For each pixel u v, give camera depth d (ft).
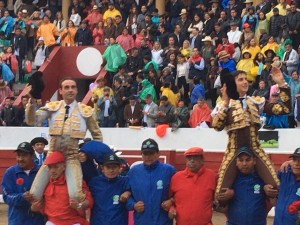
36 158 44.19
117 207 33.45
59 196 33.06
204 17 75.92
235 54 69.05
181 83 68.80
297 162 31.50
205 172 33.17
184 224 32.86
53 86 78.79
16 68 77.87
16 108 66.90
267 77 63.05
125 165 38.75
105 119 65.62
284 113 33.83
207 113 62.13
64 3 89.20
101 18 81.46
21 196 33.45
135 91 67.51
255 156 32.50
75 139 33.17
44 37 80.07
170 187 33.32
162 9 85.56
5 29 80.48
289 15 70.59
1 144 61.67
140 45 73.97
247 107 32.73
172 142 59.00
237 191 32.65
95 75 78.28
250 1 75.82
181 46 74.18
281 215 31.91
